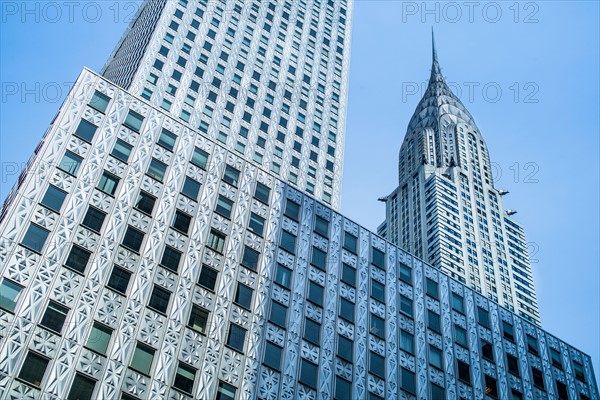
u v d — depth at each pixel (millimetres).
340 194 86375
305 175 84438
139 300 47000
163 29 86812
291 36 103562
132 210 51250
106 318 44656
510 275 185625
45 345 41125
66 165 50094
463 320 66750
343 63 107500
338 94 100438
